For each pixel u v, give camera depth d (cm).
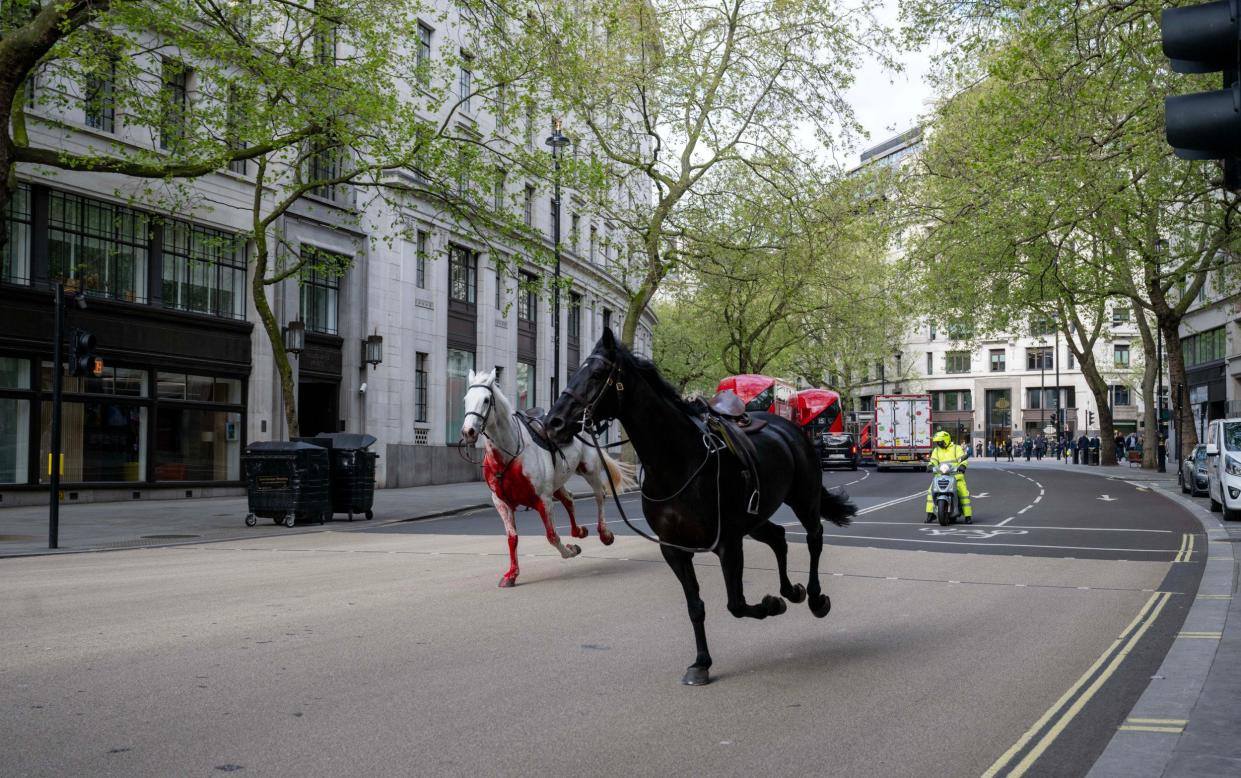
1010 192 1922
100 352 2477
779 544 819
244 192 2891
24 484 2330
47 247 2369
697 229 3166
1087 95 1666
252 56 1834
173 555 1442
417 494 3011
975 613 915
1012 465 6353
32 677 643
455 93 3572
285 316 3027
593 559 1355
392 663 692
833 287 4125
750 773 466
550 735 523
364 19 2048
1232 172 405
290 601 973
